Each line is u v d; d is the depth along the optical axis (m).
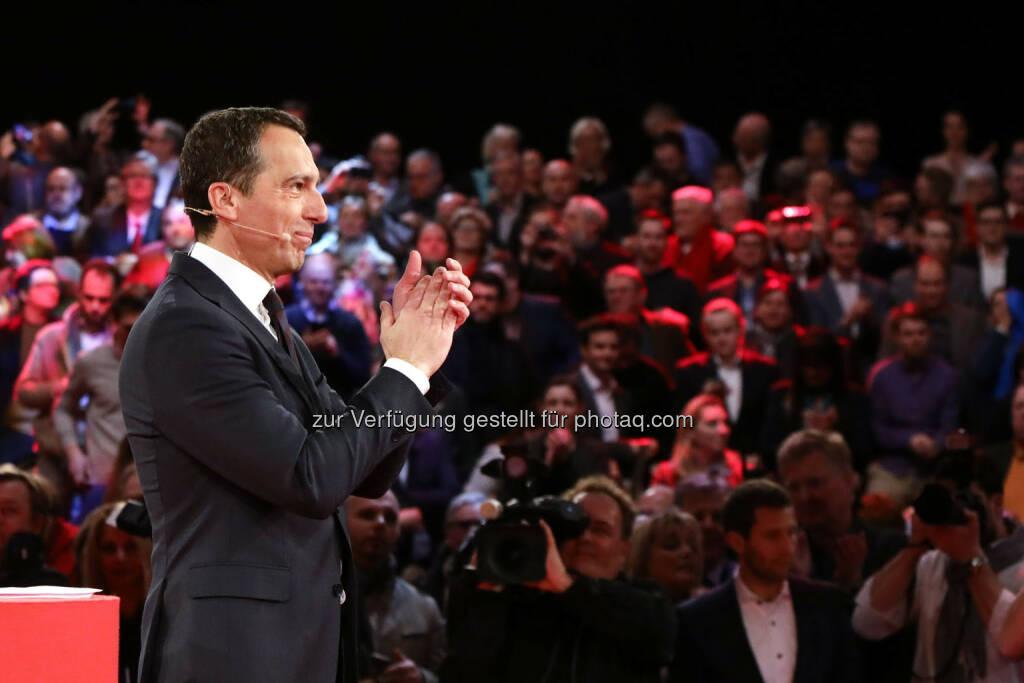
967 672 13.14
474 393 24.86
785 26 45.34
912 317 25.80
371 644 14.83
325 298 25.09
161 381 7.76
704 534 17.41
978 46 44.62
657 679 12.90
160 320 7.88
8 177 34.41
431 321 8.39
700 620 13.95
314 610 7.93
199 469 7.87
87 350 25.20
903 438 25.17
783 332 27.98
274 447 7.61
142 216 31.98
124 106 36.94
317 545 8.09
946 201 36.28
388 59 45.69
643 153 45.19
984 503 13.03
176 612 7.74
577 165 37.22
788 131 45.53
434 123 45.91
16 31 43.41
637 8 45.59
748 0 45.34
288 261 8.39
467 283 8.60
